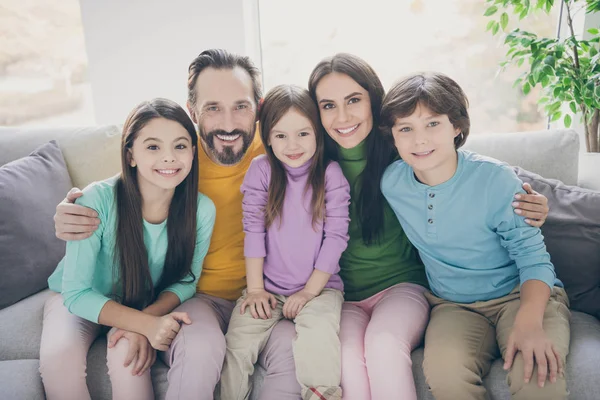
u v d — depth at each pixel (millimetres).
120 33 1891
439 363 963
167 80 1922
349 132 1219
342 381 1016
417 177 1181
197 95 1247
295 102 1162
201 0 1841
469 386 929
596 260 1162
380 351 1011
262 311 1140
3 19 2049
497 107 2033
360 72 1198
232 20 1853
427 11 1958
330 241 1205
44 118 2152
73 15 2029
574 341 1011
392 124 1121
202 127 1256
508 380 932
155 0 1851
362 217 1285
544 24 1908
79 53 2070
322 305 1131
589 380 914
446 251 1154
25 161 1428
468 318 1093
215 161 1305
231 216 1326
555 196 1238
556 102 1577
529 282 1039
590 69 1467
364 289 1300
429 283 1245
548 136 1433
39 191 1390
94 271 1171
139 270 1151
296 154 1188
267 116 1188
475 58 1997
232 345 1082
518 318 986
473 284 1138
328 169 1238
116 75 1934
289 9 1972
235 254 1316
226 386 1035
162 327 1042
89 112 2133
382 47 2002
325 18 1977
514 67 1977
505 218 1088
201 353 1005
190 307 1157
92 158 1539
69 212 1080
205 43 1877
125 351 1034
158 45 1893
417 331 1094
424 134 1080
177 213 1191
